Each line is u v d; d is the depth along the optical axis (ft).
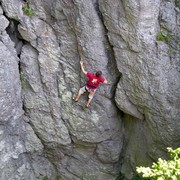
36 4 30.96
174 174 17.84
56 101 35.27
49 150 38.99
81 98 34.27
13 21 32.30
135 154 37.63
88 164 39.81
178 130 31.71
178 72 29.37
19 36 33.30
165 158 34.35
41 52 33.01
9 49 32.22
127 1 26.91
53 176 41.11
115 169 40.14
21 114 35.60
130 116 36.37
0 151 34.50
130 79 31.19
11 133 35.17
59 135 37.32
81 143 37.93
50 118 36.29
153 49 28.81
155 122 32.37
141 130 35.50
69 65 33.09
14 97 33.68
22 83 34.76
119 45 29.84
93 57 31.35
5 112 32.89
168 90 30.04
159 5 27.86
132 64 30.19
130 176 39.37
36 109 35.94
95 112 34.78
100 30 30.12
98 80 30.53
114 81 33.01
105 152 38.22
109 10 28.37
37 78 34.42
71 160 39.99
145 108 32.24
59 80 34.22
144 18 27.53
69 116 35.86
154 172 18.02
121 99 33.06
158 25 28.66
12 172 36.91
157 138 33.35
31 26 31.53
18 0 30.94
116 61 31.01
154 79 29.86
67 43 32.04
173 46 28.68
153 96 30.73
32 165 39.45
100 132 36.27
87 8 29.04
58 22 31.35
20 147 36.88
